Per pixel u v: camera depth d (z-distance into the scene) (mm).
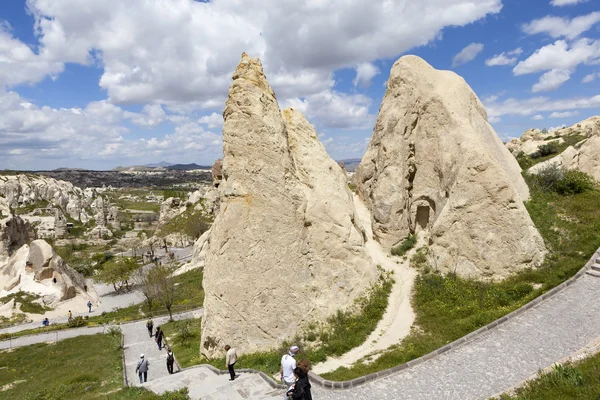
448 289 21906
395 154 27516
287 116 26562
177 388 16312
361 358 17203
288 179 22531
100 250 99875
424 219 27938
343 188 25703
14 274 52594
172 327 34719
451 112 26469
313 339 19859
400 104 28172
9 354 31797
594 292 18391
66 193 153375
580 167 34219
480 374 13742
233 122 22453
